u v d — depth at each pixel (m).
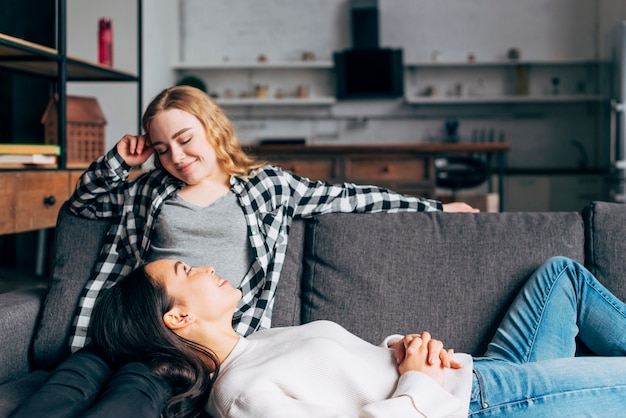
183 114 1.56
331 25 6.85
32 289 1.75
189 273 1.32
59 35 2.97
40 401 1.06
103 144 3.58
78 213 1.70
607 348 1.50
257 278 1.62
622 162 5.38
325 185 1.75
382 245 1.66
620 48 5.36
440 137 6.81
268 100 6.76
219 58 6.97
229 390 1.20
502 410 1.29
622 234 1.62
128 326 1.25
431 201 1.80
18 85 4.02
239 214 1.62
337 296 1.63
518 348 1.48
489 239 1.65
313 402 1.19
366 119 6.89
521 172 6.21
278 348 1.31
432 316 1.59
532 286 1.54
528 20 6.66
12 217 2.51
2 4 3.04
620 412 1.30
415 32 6.77
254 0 6.90
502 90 6.73
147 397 1.11
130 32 5.46
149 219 1.62
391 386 1.28
